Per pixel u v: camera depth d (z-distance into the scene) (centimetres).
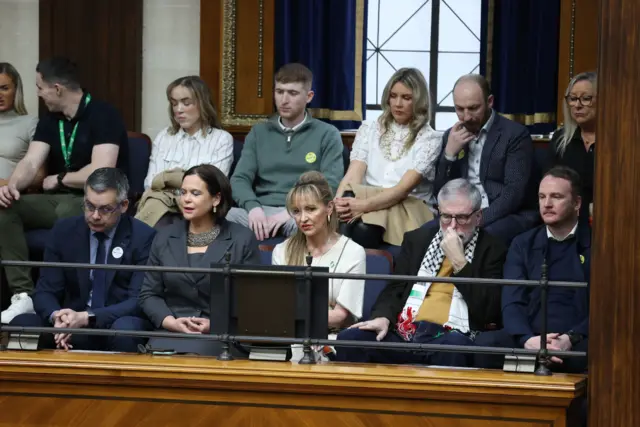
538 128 1212
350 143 1226
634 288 698
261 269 738
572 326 839
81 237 908
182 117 1086
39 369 731
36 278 1045
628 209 701
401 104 1056
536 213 1014
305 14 1245
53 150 1081
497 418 699
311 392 711
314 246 879
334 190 1066
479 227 934
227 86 1253
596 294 706
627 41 703
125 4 1259
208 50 1259
